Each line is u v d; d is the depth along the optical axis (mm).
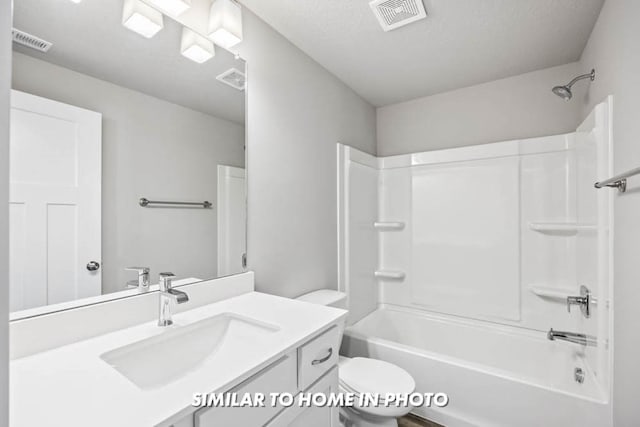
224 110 1450
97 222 1018
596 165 1532
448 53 1996
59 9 947
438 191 2547
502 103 2396
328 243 2178
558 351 1981
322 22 1662
